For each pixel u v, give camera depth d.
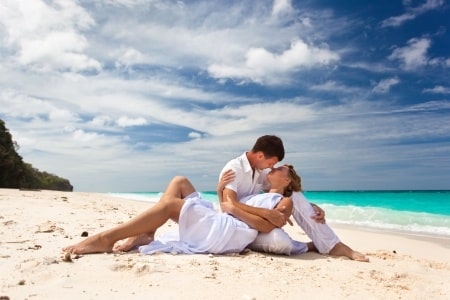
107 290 2.84
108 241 4.05
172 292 2.85
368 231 9.28
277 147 4.58
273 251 4.47
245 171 4.64
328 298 2.93
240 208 4.40
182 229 4.26
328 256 4.57
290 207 4.50
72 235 5.26
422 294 3.15
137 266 3.35
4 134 26.50
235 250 4.29
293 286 3.16
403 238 7.54
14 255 3.85
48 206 8.97
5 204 8.71
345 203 23.78
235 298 2.79
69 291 2.79
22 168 28.08
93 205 11.30
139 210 11.32
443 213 14.49
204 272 3.38
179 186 4.48
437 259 5.30
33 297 2.64
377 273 3.76
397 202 23.89
